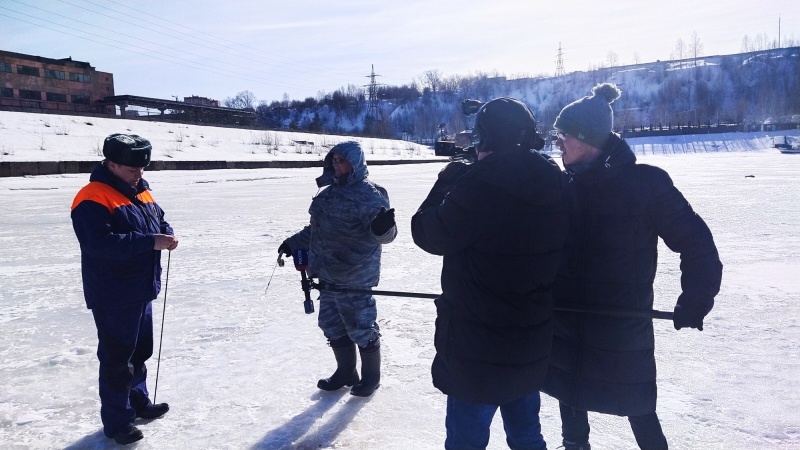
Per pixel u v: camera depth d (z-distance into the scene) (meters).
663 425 3.62
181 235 11.77
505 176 2.49
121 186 3.53
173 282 7.70
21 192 22.48
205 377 4.54
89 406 4.10
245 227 12.86
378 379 4.23
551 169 2.59
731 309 6.05
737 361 4.63
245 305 6.55
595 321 2.85
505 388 2.57
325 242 4.06
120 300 3.49
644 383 2.84
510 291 2.54
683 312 2.64
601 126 2.78
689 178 26.12
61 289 7.42
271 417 3.89
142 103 65.69
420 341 5.28
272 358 4.93
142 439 3.62
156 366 4.77
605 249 2.81
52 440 3.63
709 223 12.07
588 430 3.12
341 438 3.59
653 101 136.12
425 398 4.13
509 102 2.57
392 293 3.72
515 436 2.80
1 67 59.00
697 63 152.00
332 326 4.23
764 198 16.88
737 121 103.31
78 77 66.50
